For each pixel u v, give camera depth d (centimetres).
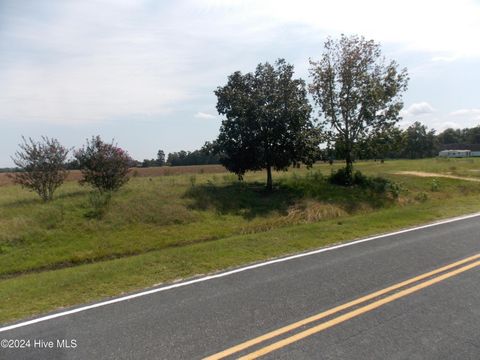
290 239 1052
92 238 1201
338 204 1791
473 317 513
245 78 1939
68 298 660
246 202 1748
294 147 1836
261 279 709
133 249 1161
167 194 1695
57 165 1561
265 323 514
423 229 1134
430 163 4769
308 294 617
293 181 2261
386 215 1395
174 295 643
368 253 867
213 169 5241
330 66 2225
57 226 1241
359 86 2197
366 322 506
